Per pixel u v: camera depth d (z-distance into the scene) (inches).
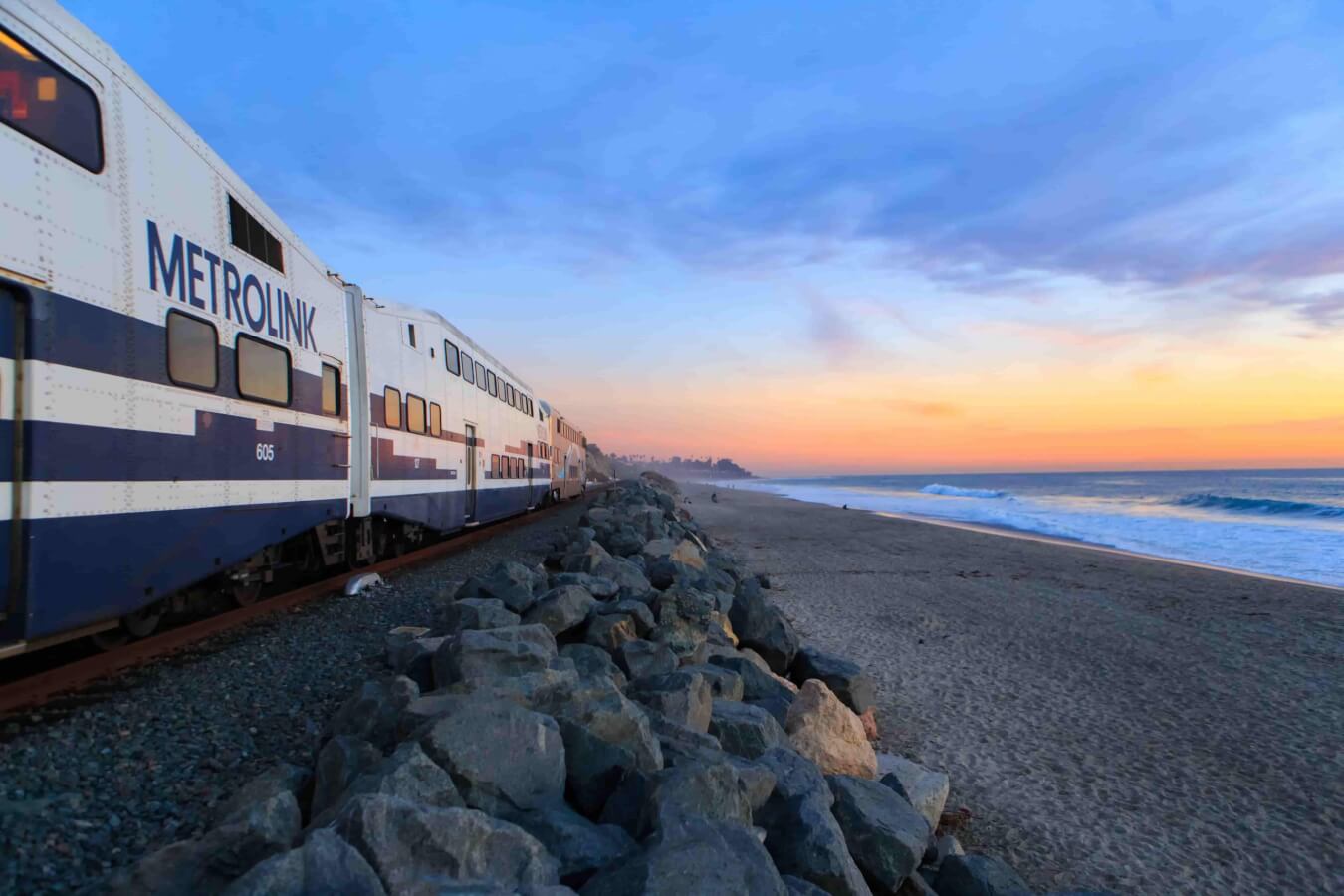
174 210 252.8
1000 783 248.8
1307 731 304.3
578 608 295.4
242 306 299.3
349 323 448.8
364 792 114.8
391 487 495.8
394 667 251.1
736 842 114.4
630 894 100.6
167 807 159.8
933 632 467.5
